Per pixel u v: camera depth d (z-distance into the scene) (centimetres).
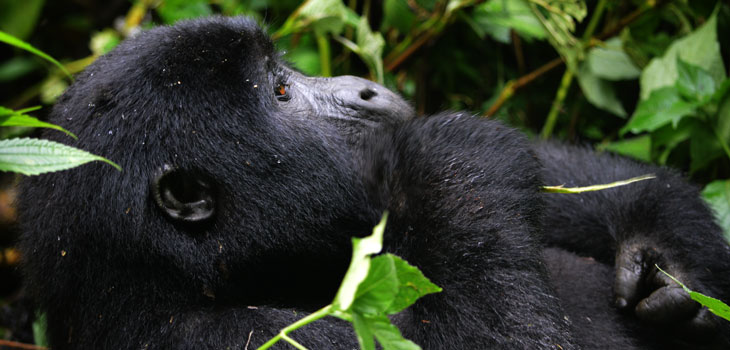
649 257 627
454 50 998
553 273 638
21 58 1110
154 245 521
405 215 535
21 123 429
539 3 898
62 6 1190
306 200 555
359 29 904
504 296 497
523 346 483
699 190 717
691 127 780
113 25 1223
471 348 485
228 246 539
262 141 554
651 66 852
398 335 335
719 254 638
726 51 880
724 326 602
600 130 1022
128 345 514
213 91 551
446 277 505
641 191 677
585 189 546
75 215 527
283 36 970
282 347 492
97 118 539
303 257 561
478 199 527
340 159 571
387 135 571
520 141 587
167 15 994
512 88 973
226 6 1035
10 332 848
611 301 640
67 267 530
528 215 543
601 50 925
